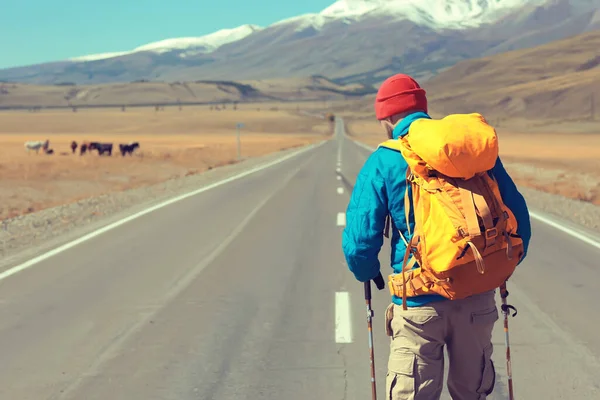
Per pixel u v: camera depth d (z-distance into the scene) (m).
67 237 15.95
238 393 6.25
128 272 11.84
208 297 9.98
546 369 6.77
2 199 27.03
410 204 3.66
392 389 3.83
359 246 3.75
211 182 32.88
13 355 7.44
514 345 7.57
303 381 6.52
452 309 3.71
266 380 6.57
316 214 20.06
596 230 16.67
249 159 59.31
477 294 3.77
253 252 13.78
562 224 17.59
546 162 55.03
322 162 50.91
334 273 11.59
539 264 12.28
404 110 3.99
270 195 26.03
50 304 9.65
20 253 13.82
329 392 6.24
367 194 3.74
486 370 3.91
